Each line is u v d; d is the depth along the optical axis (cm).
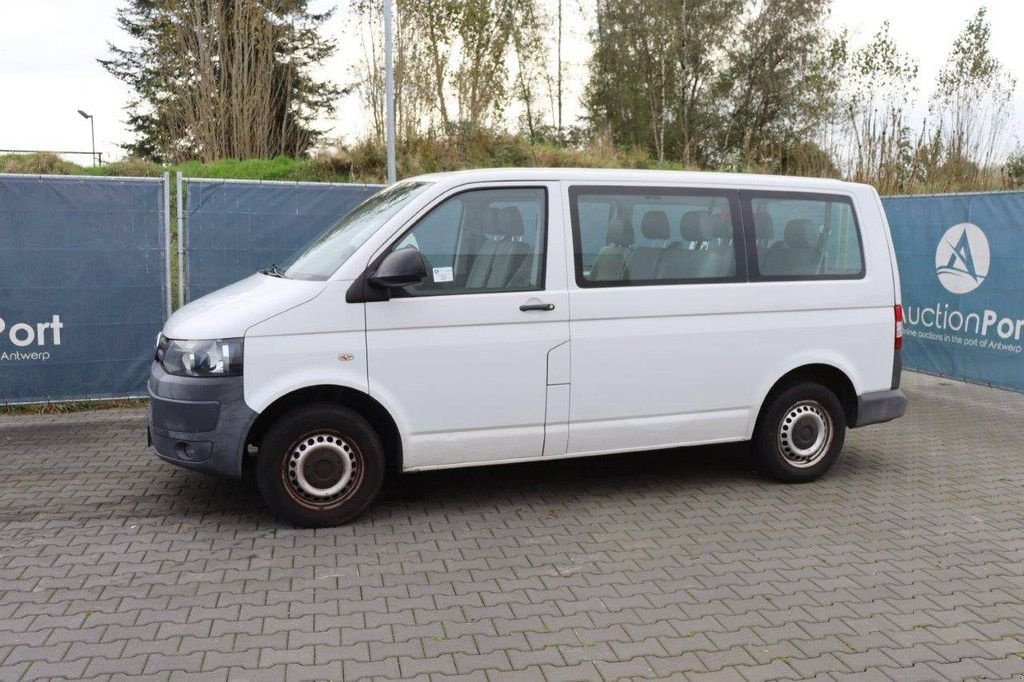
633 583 469
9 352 825
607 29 4094
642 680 369
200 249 884
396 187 623
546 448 579
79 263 836
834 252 650
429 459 555
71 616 420
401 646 395
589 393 581
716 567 493
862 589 466
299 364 523
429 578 472
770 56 3966
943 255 1016
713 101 4059
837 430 655
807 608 441
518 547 520
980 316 973
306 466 537
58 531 534
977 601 453
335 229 613
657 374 596
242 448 519
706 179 616
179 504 587
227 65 2620
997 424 859
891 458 731
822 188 648
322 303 526
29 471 657
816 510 595
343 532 540
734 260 617
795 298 630
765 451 641
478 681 366
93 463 680
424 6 2256
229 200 887
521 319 560
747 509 594
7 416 830
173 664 375
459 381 552
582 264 576
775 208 633
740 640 406
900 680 373
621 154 2477
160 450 533
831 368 653
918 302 1055
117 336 856
